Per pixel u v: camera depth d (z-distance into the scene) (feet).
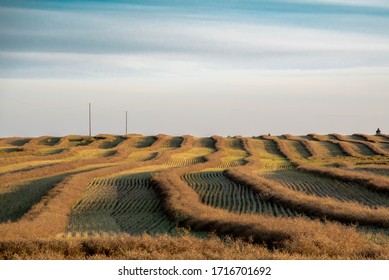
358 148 420.36
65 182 209.97
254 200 176.76
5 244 94.07
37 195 193.06
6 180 231.09
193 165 279.49
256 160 323.98
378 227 122.01
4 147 388.57
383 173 241.55
